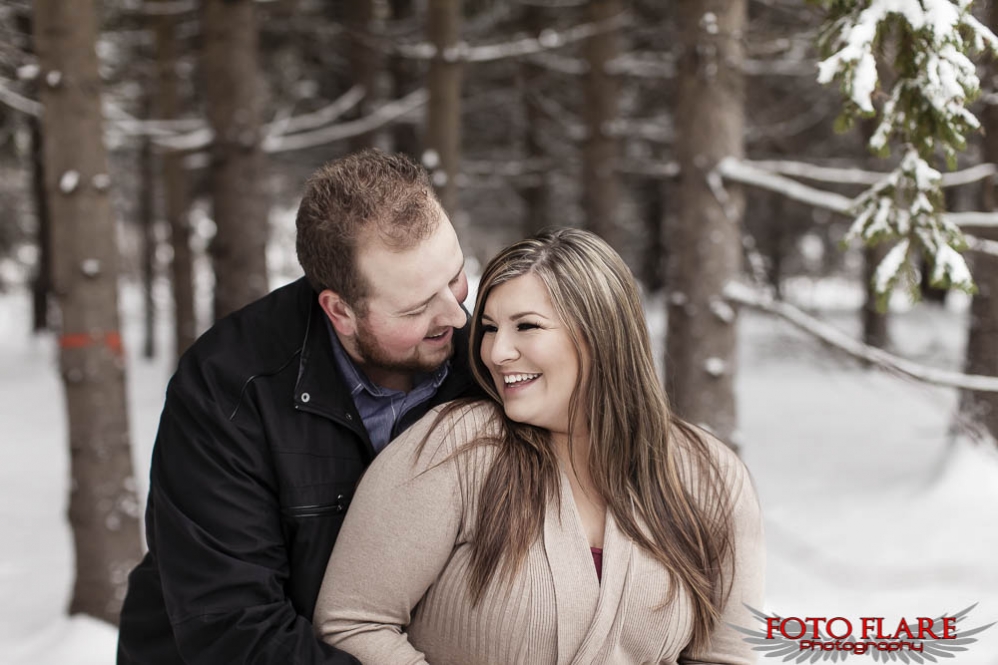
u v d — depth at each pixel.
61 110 3.35
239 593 1.25
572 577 1.26
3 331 15.74
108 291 3.47
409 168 1.33
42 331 14.62
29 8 5.64
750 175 3.70
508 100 10.12
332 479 1.38
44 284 14.15
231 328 1.44
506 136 11.20
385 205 1.26
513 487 1.27
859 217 2.05
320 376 1.40
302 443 1.37
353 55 7.88
